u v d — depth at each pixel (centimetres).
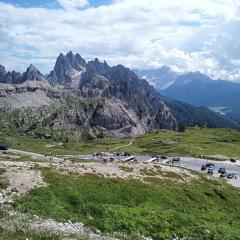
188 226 5041
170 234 4691
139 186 6216
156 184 6581
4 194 4891
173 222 5066
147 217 5041
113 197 5619
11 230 3077
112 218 4819
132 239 4275
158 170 7612
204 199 6619
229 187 8056
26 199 4831
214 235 4853
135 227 4706
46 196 5050
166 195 6212
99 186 5838
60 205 4962
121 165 7575
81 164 7562
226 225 5544
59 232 3578
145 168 7538
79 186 5631
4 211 4134
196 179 7662
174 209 5853
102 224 4550
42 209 4662
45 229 3572
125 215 4934
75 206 5041
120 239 4078
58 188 5366
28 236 3000
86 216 4794
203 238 4744
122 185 6069
